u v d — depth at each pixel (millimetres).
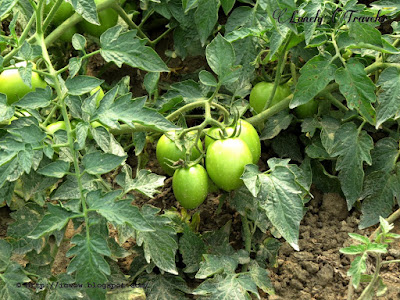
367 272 727
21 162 587
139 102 610
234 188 700
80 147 602
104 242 585
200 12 765
